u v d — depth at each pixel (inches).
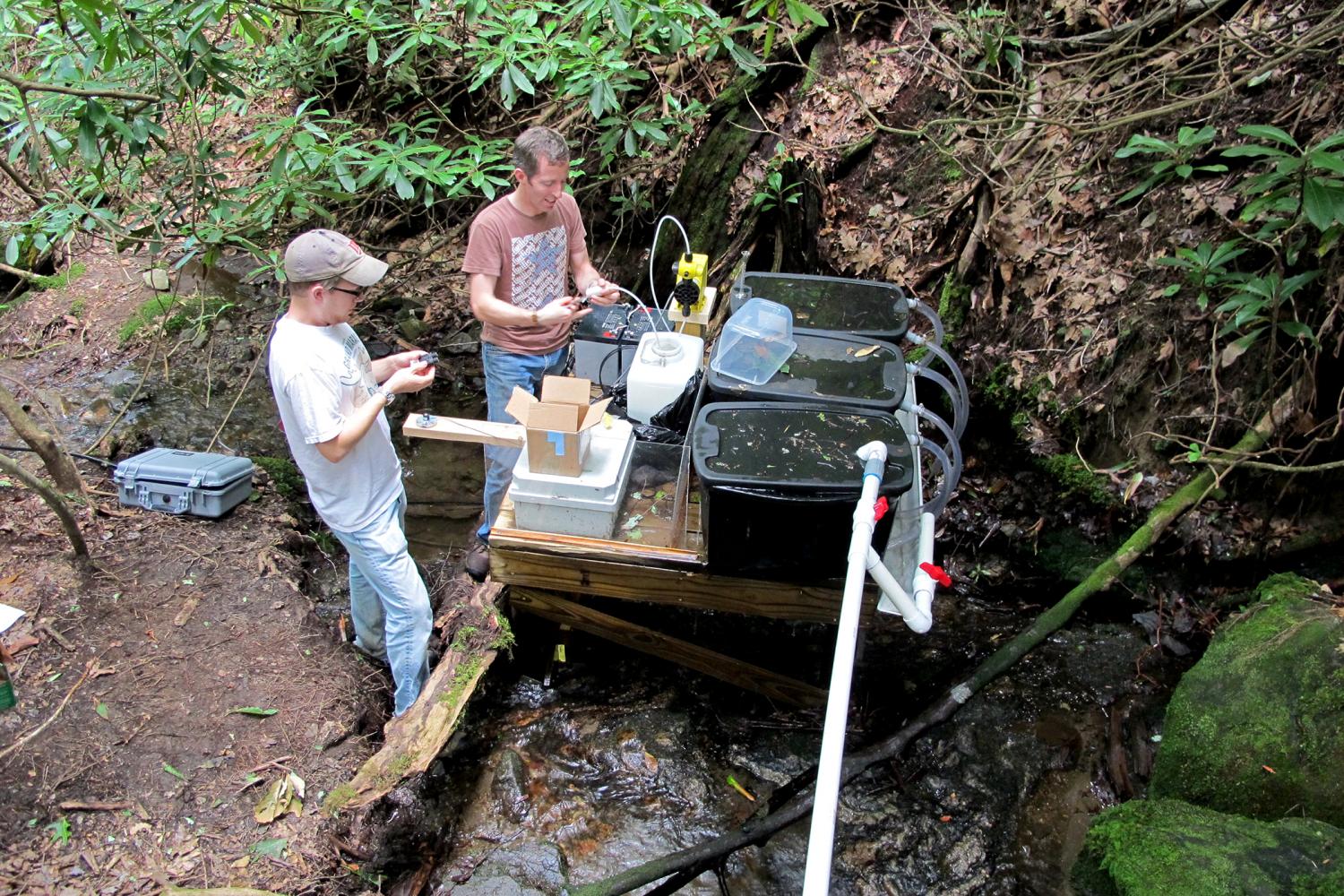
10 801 100.8
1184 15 155.7
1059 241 158.1
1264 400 131.8
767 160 196.5
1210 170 141.8
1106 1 167.2
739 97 198.8
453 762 118.4
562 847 108.6
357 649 128.7
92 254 224.2
